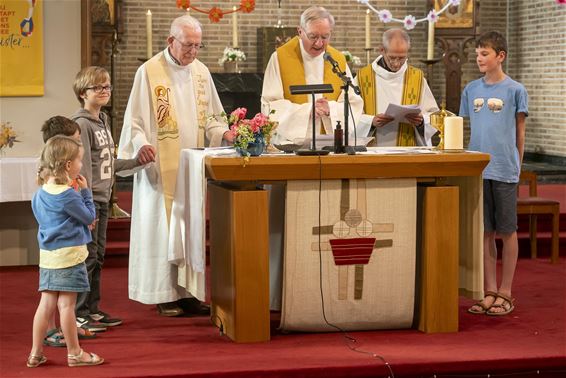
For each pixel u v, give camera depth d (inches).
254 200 205.5
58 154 189.9
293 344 206.4
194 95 242.1
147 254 237.0
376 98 267.7
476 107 240.8
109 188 222.8
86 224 191.9
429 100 270.1
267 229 206.8
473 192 222.7
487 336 213.6
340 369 186.7
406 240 214.5
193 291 224.5
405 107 245.6
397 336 213.8
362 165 207.5
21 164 298.0
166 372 183.5
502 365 192.7
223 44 565.0
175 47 235.8
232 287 207.9
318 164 205.2
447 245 215.6
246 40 565.9
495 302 238.8
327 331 217.0
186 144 239.8
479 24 586.6
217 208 222.4
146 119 236.7
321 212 209.9
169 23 555.8
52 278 188.7
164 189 236.5
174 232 231.3
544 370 195.0
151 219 236.8
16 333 221.9
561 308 245.6
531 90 577.3
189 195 224.5
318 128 244.8
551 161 553.9
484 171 237.9
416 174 211.6
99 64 498.3
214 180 221.1
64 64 311.4
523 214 337.4
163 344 208.2
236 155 205.6
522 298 259.4
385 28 580.7
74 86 218.8
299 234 209.6
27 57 308.3
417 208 221.1
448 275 216.2
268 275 207.9
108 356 197.8
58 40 310.5
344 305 213.9
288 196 207.9
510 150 236.4
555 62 548.1
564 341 208.5
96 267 227.1
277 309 239.1
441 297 216.2
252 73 530.0
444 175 213.0
